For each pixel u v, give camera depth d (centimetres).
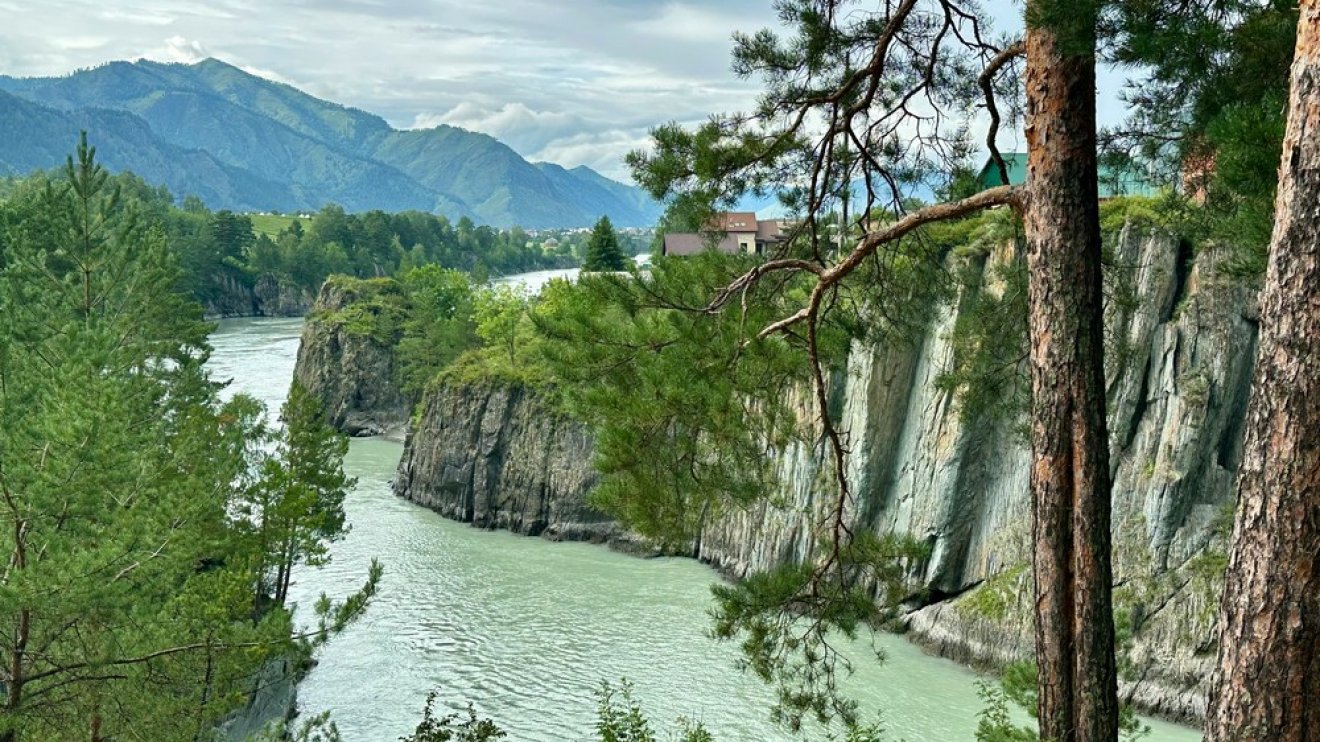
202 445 3306
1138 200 4628
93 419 2108
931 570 4978
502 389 7325
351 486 5266
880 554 1441
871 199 1438
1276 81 1005
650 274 1431
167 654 2233
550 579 5791
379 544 6544
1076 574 995
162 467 2619
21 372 3142
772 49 1329
